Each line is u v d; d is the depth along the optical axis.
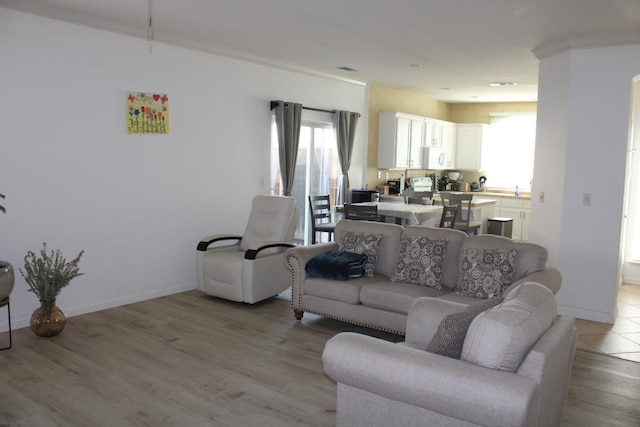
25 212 4.10
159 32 4.74
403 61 5.83
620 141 4.49
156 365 3.45
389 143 8.09
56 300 4.35
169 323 4.33
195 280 5.54
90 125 4.47
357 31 4.55
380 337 4.11
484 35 4.54
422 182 9.06
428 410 1.93
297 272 4.36
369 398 2.06
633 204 6.18
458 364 1.87
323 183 7.50
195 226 5.48
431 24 4.24
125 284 4.86
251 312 4.70
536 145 5.13
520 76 6.62
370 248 4.34
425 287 3.89
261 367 3.45
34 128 4.10
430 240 4.04
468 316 2.07
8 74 3.92
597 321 4.68
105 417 2.74
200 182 5.49
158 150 5.05
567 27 4.20
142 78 4.85
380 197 8.02
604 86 4.52
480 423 1.78
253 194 6.14
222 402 2.95
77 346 3.76
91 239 4.56
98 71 4.49
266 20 4.27
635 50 4.36
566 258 4.81
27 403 2.88
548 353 1.91
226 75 5.68
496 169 9.73
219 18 4.23
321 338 4.05
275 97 6.33
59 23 4.19
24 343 3.80
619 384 3.31
